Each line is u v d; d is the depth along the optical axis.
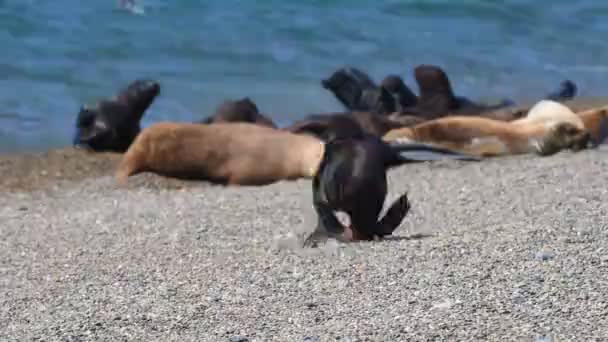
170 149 39.94
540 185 33.84
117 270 24.95
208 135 40.34
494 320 19.36
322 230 26.73
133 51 59.38
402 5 69.88
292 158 39.97
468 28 67.50
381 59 61.25
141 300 21.98
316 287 22.09
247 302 21.38
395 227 26.84
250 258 25.25
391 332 19.06
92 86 54.03
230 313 20.75
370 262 23.62
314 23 65.31
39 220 32.59
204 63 58.62
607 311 19.59
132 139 45.84
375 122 45.41
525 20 69.25
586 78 59.50
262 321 20.19
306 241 26.47
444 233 27.05
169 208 33.59
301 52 61.41
